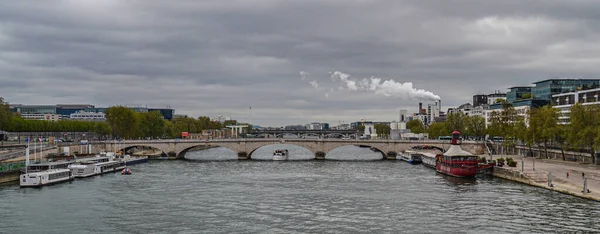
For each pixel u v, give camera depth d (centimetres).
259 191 11925
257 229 8088
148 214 9206
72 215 9094
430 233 7800
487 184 13000
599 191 10931
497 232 7825
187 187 12594
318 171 16812
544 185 12131
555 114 17262
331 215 9119
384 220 8688
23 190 11881
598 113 14900
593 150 15075
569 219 8569
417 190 11994
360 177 14825
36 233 7856
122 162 17562
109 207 9831
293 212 9400
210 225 8356
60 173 13412
